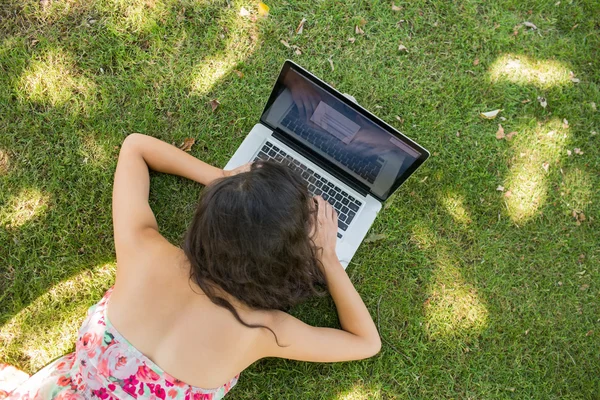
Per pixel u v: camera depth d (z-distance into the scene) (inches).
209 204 51.4
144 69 96.7
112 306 59.2
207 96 97.3
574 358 97.0
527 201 100.4
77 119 94.1
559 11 105.7
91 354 61.4
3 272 89.3
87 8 96.8
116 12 97.3
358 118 72.0
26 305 88.7
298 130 81.2
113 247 91.5
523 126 103.1
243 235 49.6
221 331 57.4
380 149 75.4
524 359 96.3
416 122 101.1
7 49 94.6
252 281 53.4
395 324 94.6
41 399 67.9
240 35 99.5
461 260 97.3
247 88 98.1
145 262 60.8
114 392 60.4
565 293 98.4
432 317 95.6
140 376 58.3
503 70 104.7
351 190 85.6
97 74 95.8
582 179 102.2
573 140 103.3
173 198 92.6
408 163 74.9
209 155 95.9
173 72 97.3
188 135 96.0
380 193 84.2
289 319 68.8
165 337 57.1
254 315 59.2
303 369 91.4
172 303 57.0
